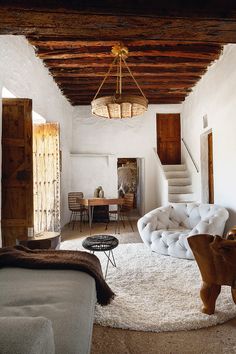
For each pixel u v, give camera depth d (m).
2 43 3.38
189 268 3.55
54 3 1.71
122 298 2.63
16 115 3.59
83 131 8.30
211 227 4.02
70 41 4.37
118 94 3.86
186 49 4.81
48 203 5.40
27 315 1.31
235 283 2.24
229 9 1.82
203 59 5.31
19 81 3.98
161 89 7.04
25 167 3.58
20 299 1.50
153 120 8.43
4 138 3.56
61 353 1.07
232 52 4.50
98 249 3.01
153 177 8.36
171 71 5.75
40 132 5.46
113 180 8.20
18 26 1.90
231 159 4.62
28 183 3.58
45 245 3.28
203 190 6.43
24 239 3.29
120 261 3.87
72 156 8.06
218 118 5.19
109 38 4.40
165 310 2.38
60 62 5.19
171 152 8.61
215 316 2.26
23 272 1.94
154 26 1.93
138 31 2.01
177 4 1.79
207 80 5.82
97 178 8.16
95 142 8.31
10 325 0.84
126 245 4.84
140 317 2.25
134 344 1.93
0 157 3.37
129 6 1.76
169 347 1.90
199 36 2.09
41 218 5.39
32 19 1.80
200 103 6.35
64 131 7.29
